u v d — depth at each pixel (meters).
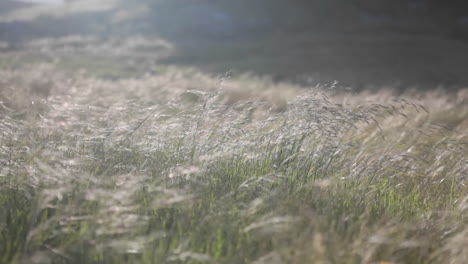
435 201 5.17
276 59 47.16
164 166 4.88
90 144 5.45
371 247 3.43
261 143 5.37
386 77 36.88
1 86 11.04
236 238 3.60
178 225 3.70
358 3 81.69
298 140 5.35
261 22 71.38
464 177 5.48
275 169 4.91
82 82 13.41
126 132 5.74
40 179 4.18
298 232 3.64
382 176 5.47
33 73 15.10
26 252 3.30
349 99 11.83
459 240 3.64
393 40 60.44
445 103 12.95
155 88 14.18
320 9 77.75
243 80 26.75
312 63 45.09
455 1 84.62
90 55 40.75
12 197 4.11
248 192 4.41
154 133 5.79
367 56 50.19
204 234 3.63
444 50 55.69
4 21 60.09
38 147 5.07
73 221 3.70
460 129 8.86
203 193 4.26
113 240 3.36
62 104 6.00
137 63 38.22
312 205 4.23
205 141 5.28
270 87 19.72
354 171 5.21
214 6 72.94
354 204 4.50
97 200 3.90
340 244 3.48
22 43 48.03
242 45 57.12
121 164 4.89
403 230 3.96
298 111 5.46
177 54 48.47
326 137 5.38
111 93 11.70
